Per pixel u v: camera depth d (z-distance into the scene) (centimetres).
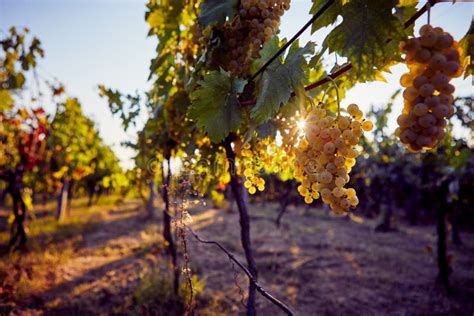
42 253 795
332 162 100
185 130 290
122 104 381
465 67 98
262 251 936
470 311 600
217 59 182
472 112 710
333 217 1784
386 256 941
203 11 161
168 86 296
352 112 101
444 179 729
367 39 89
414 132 77
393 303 622
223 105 151
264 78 139
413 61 77
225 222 1383
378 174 1384
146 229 1161
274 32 154
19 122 723
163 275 647
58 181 1084
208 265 764
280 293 632
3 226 1229
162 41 269
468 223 1430
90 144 1329
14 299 535
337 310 578
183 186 220
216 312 518
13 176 766
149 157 450
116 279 666
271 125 193
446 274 703
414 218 1709
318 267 818
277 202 2255
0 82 539
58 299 557
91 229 1153
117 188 661
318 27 113
